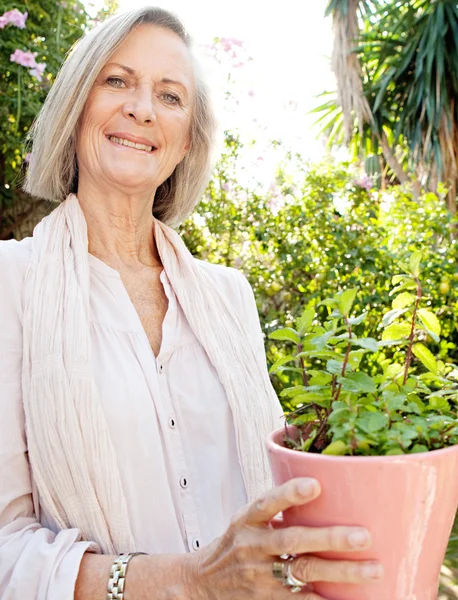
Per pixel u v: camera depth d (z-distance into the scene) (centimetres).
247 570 76
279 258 370
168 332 125
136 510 109
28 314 109
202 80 143
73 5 313
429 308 386
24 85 302
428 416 75
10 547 97
